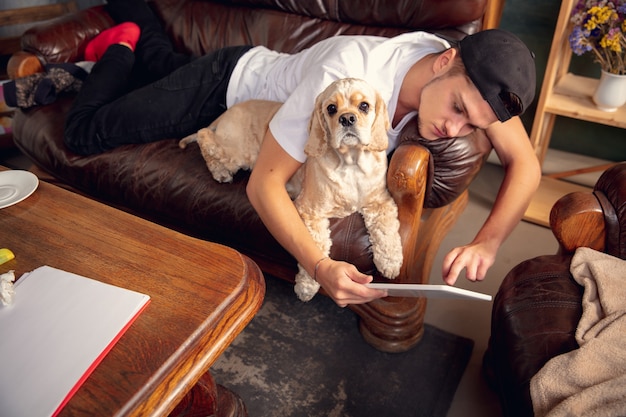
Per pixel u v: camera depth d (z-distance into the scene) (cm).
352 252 136
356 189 127
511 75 108
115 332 80
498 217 126
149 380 75
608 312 100
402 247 135
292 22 199
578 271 111
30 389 73
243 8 210
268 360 150
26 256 99
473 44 113
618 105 179
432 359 148
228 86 163
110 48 190
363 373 145
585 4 176
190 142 169
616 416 81
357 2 182
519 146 131
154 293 88
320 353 151
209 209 153
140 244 100
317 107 114
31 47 205
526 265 119
